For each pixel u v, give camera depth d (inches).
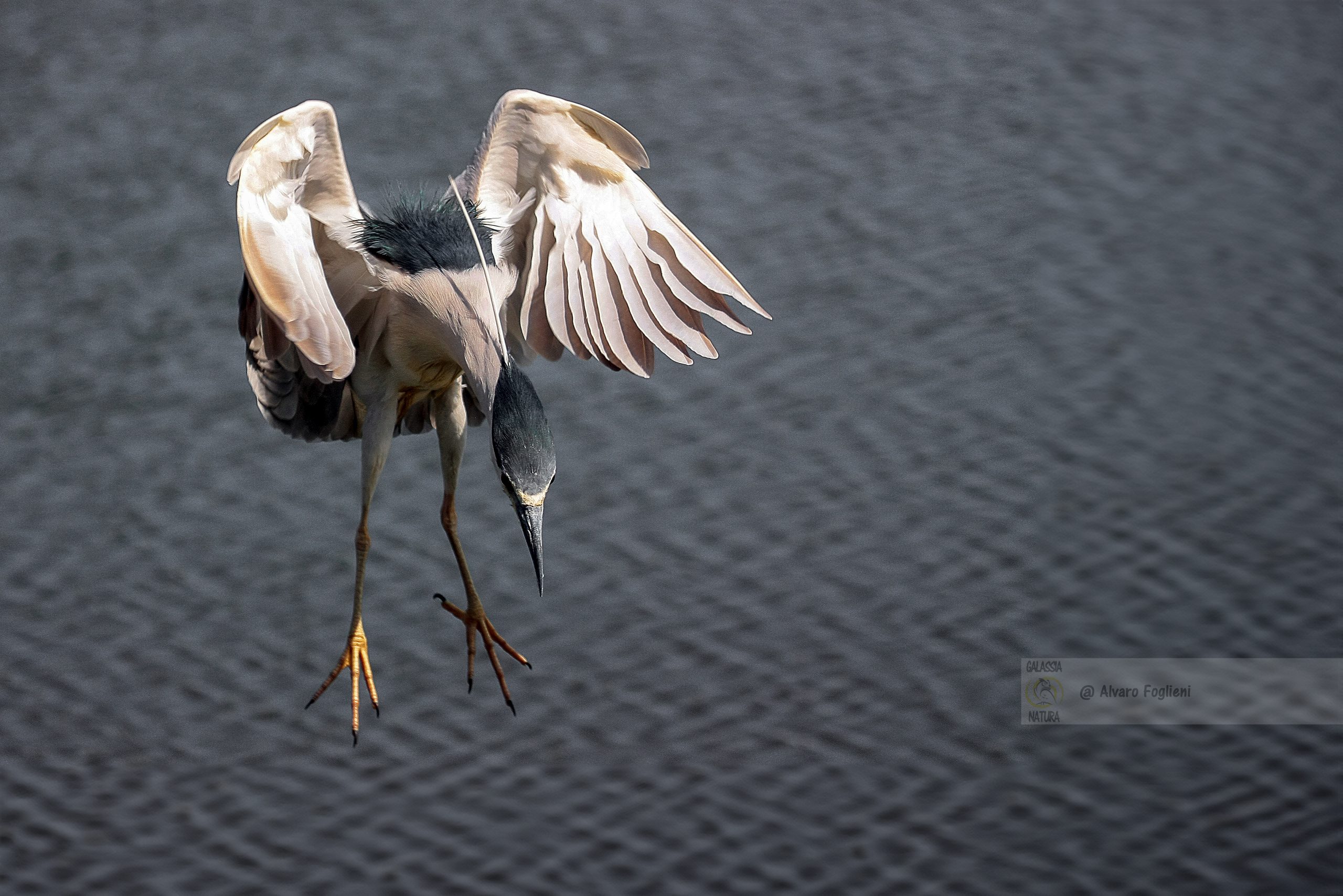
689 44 794.2
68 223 677.9
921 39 805.2
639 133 722.2
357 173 682.8
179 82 767.7
